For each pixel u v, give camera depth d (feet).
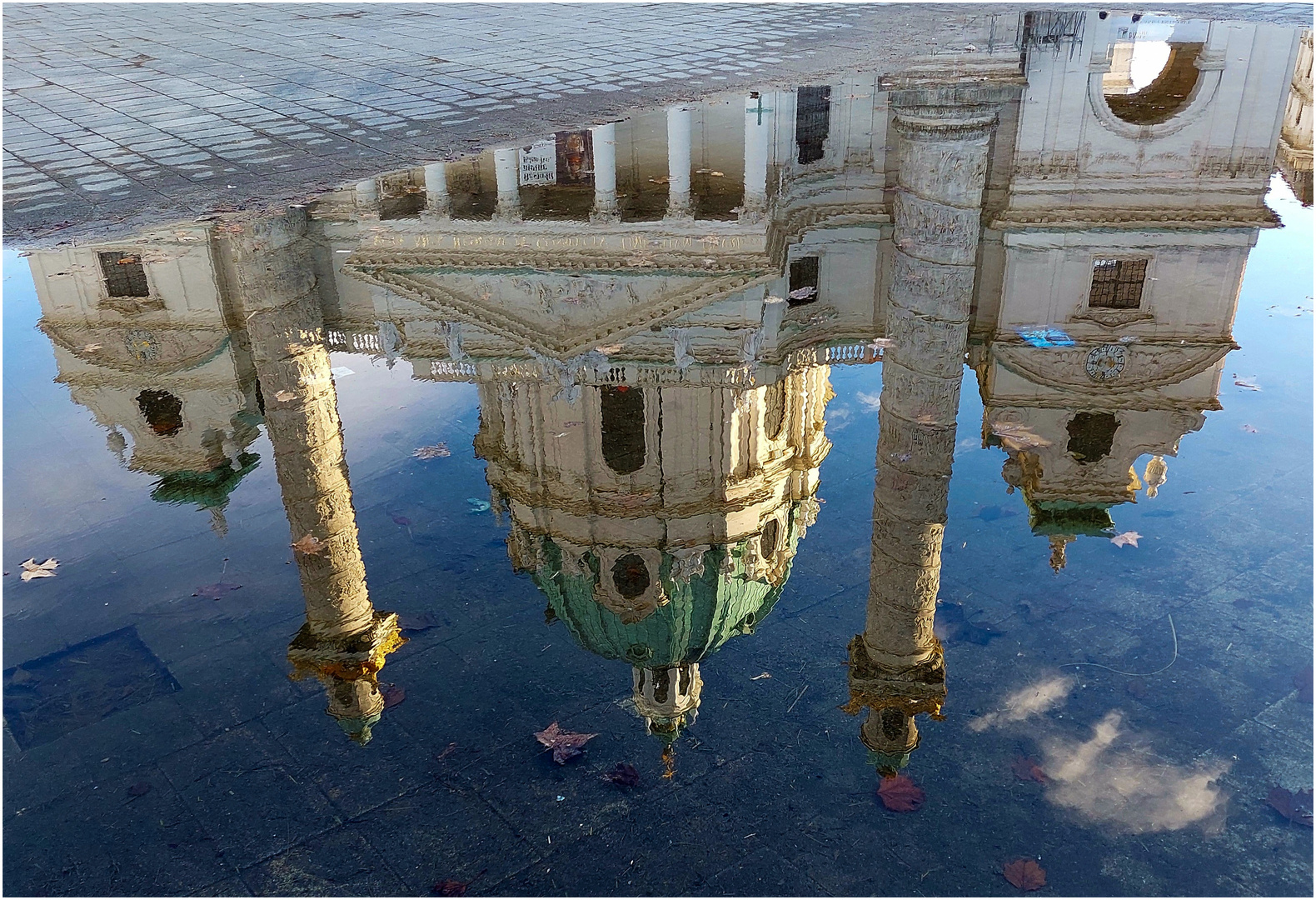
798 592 57.26
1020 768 41.68
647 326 67.87
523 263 67.72
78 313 75.10
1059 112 75.97
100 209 79.97
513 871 39.40
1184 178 77.66
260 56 139.74
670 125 70.85
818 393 68.85
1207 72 75.05
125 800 41.27
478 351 66.49
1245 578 50.78
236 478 61.62
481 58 133.18
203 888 38.06
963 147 77.97
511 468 65.62
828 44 131.85
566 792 42.98
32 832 39.81
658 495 63.21
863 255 77.30
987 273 77.97
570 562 59.47
